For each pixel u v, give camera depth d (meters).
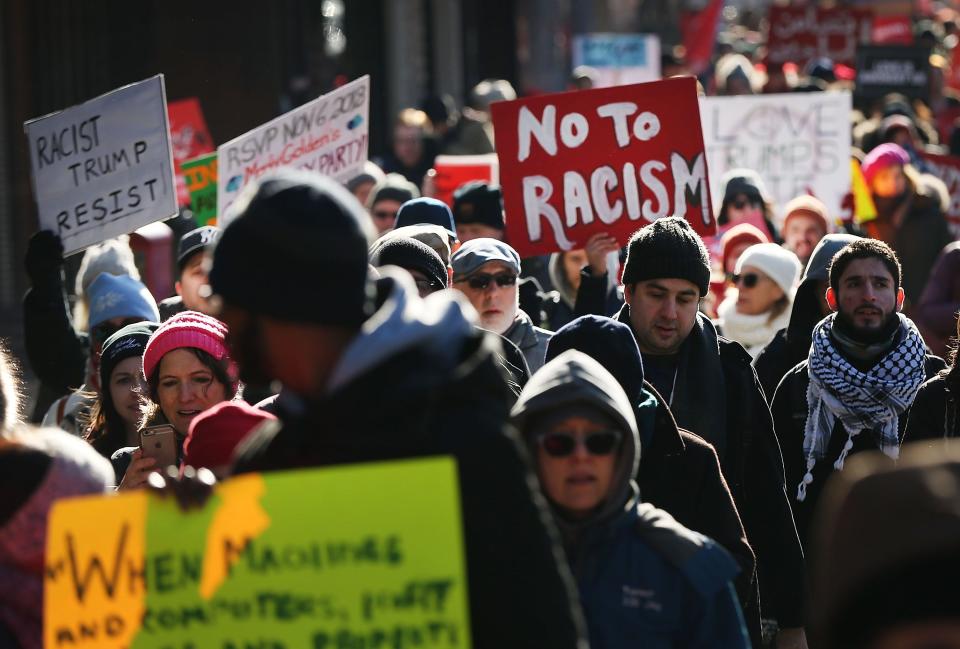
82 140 9.22
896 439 6.96
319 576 3.04
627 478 4.24
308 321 3.04
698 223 9.15
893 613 1.94
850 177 13.80
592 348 5.32
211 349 6.07
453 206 11.16
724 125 13.99
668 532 4.24
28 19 19.62
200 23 21.83
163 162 9.05
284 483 3.06
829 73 22.97
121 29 21.69
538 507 3.08
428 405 3.03
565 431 4.18
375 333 3.01
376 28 32.38
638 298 6.45
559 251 9.21
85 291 9.24
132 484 5.67
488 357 3.11
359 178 13.91
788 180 13.90
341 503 3.02
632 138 9.16
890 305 6.93
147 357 6.15
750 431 6.45
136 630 3.16
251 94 22.06
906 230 13.64
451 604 2.97
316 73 30.91
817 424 7.00
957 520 1.90
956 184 16.27
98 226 9.18
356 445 3.06
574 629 3.05
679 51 37.03
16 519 3.63
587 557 4.22
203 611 3.12
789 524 6.38
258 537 3.08
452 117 24.77
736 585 5.44
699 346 6.51
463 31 39.66
